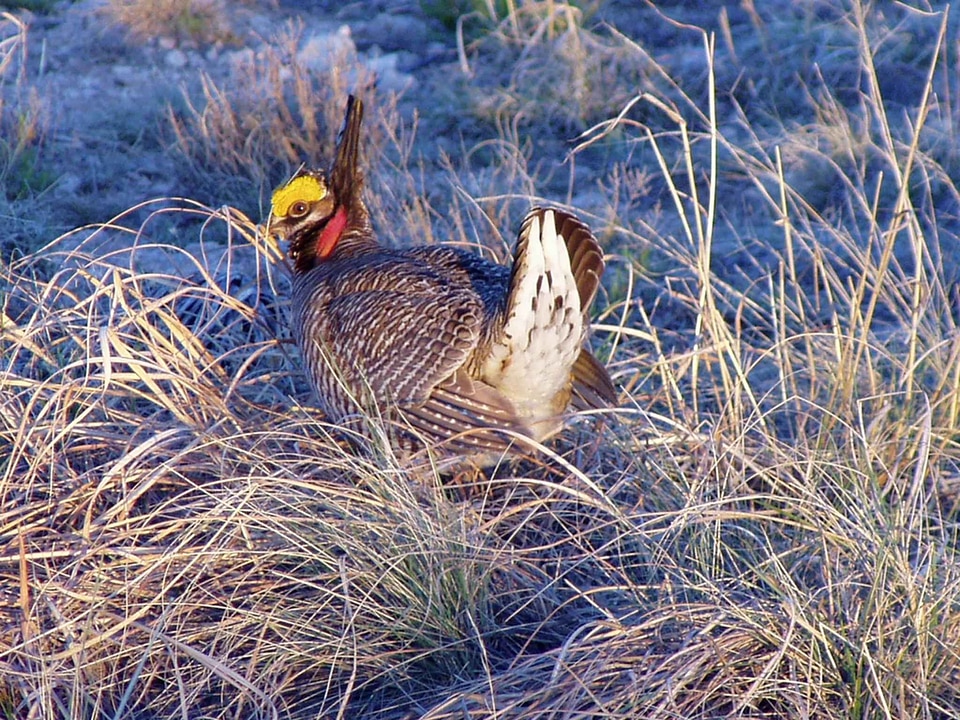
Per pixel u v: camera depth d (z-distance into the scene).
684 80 18.78
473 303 8.80
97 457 9.62
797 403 9.76
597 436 9.51
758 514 8.05
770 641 7.49
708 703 7.41
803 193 15.48
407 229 13.07
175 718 7.58
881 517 7.86
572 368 9.34
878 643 7.20
